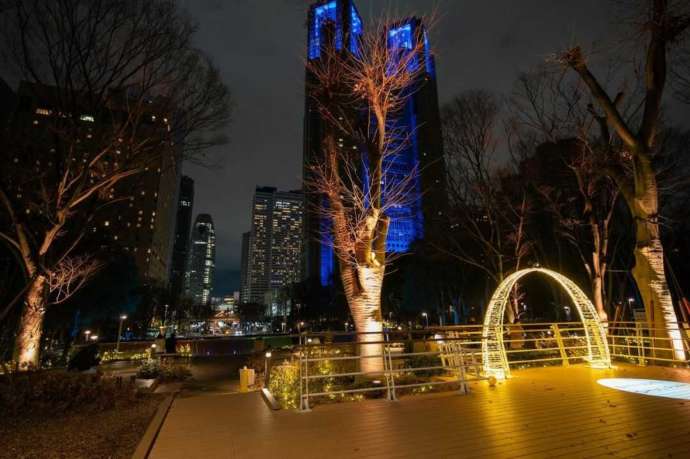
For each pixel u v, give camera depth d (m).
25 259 14.88
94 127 15.12
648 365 12.74
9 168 14.77
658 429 6.11
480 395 8.79
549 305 40.00
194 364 21.81
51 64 14.08
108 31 14.04
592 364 12.68
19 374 10.67
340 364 12.72
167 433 6.62
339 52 12.15
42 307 15.16
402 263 48.88
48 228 15.03
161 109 15.30
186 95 15.16
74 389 9.79
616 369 12.05
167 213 103.44
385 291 55.62
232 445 5.93
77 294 29.77
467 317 45.41
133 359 23.47
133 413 8.66
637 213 13.36
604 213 18.98
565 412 7.22
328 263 99.75
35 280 14.72
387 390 8.66
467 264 35.38
